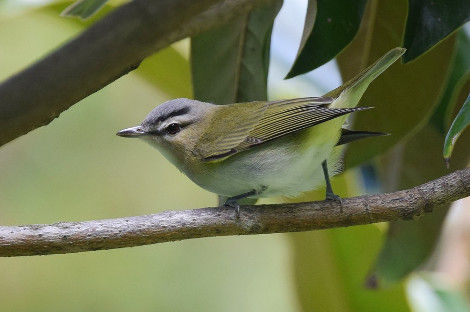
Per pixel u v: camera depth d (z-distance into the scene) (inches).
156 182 646.5
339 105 310.0
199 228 275.6
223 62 332.8
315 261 411.5
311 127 315.9
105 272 633.6
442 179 276.2
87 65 122.5
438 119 348.5
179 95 420.8
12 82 117.4
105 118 645.9
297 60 272.8
